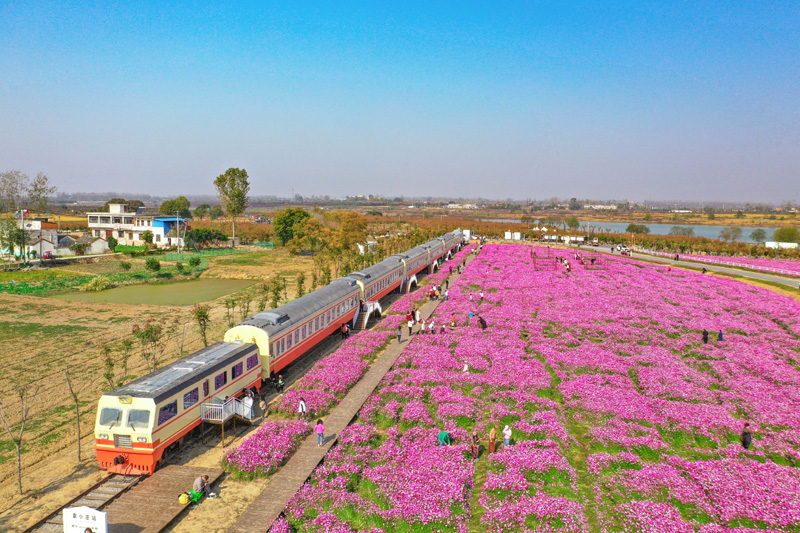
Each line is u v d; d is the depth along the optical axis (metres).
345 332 46.34
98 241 102.69
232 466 23.72
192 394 25.61
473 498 22.02
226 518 20.34
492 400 31.92
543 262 96.56
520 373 35.47
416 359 39.06
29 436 27.05
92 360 39.34
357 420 29.77
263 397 32.25
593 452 25.95
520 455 24.03
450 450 25.03
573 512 19.52
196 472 23.34
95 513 17.69
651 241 142.75
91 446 26.23
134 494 21.48
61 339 44.94
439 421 29.00
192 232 119.00
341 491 21.55
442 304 59.16
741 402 31.59
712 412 29.19
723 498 20.64
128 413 22.92
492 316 52.72
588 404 30.33
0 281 71.31
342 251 96.75
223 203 130.12
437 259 91.81
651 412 29.73
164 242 118.75
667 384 34.00
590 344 43.34
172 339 45.78
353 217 128.25
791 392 32.69
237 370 29.78
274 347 33.78
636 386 34.75
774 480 21.70
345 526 19.20
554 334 46.44
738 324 50.75
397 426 28.78
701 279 79.19
